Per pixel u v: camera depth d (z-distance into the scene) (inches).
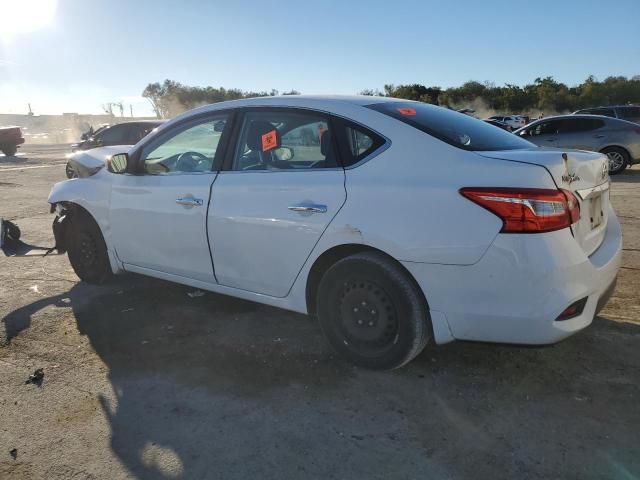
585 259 107.3
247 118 145.6
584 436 103.0
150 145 167.5
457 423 108.4
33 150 1194.0
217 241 145.8
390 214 115.3
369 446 102.4
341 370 130.2
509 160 107.6
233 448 103.2
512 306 105.2
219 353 141.9
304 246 128.8
